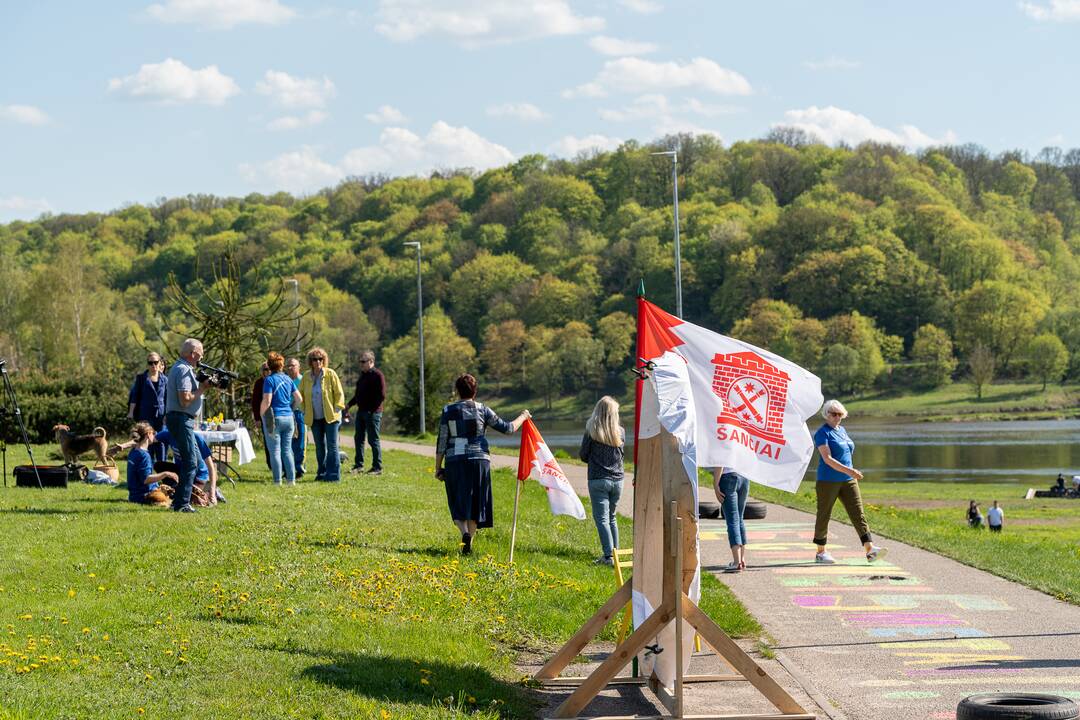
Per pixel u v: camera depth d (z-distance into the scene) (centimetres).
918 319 12156
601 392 12281
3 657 724
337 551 1181
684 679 837
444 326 12756
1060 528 3131
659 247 13150
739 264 12288
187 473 1429
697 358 755
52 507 1447
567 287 12825
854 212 12950
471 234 15112
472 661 842
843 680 841
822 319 12038
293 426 1845
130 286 14138
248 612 909
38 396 3123
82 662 735
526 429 1276
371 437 2089
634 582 793
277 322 2672
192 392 1424
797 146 16250
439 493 1811
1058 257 13500
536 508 1786
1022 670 865
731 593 1173
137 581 1013
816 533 1380
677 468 747
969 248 12312
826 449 1362
